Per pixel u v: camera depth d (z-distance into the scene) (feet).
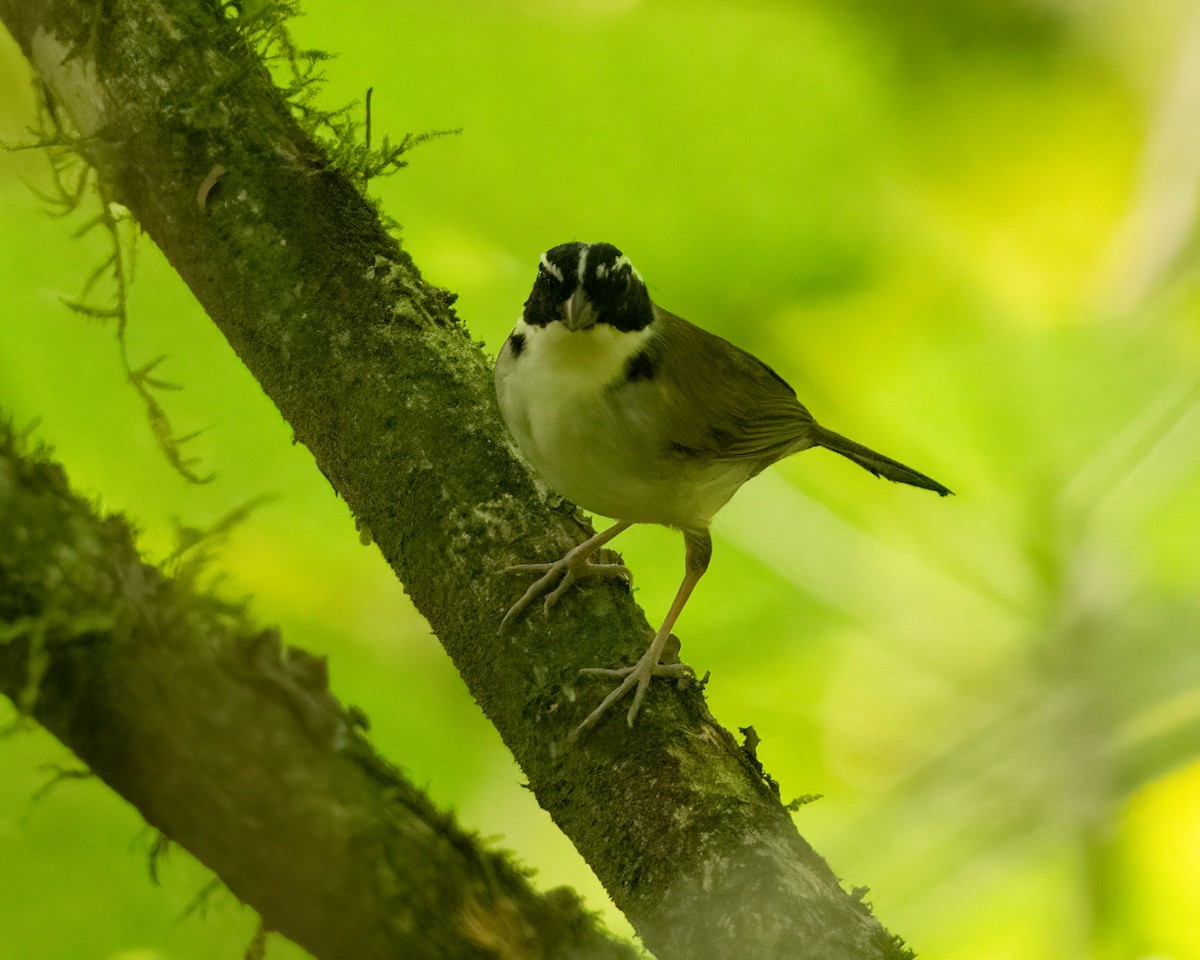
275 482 37.78
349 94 40.47
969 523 42.27
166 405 37.22
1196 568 41.29
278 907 17.49
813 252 42.16
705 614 39.93
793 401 30.91
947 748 39.11
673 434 26.30
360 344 26.37
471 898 18.72
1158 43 44.19
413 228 40.60
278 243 26.45
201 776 16.67
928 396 43.34
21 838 22.62
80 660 16.22
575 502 26.99
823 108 41.68
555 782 23.43
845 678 39.91
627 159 40.93
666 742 22.71
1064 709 39.06
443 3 39.70
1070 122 44.21
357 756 18.38
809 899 19.95
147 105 26.18
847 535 41.34
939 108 44.16
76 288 36.04
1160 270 44.37
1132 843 38.06
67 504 17.12
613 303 25.32
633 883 21.49
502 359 26.08
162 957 22.44
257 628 17.81
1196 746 38.19
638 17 40.27
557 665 24.16
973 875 37.47
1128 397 43.14
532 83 40.65
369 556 38.09
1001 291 44.98
